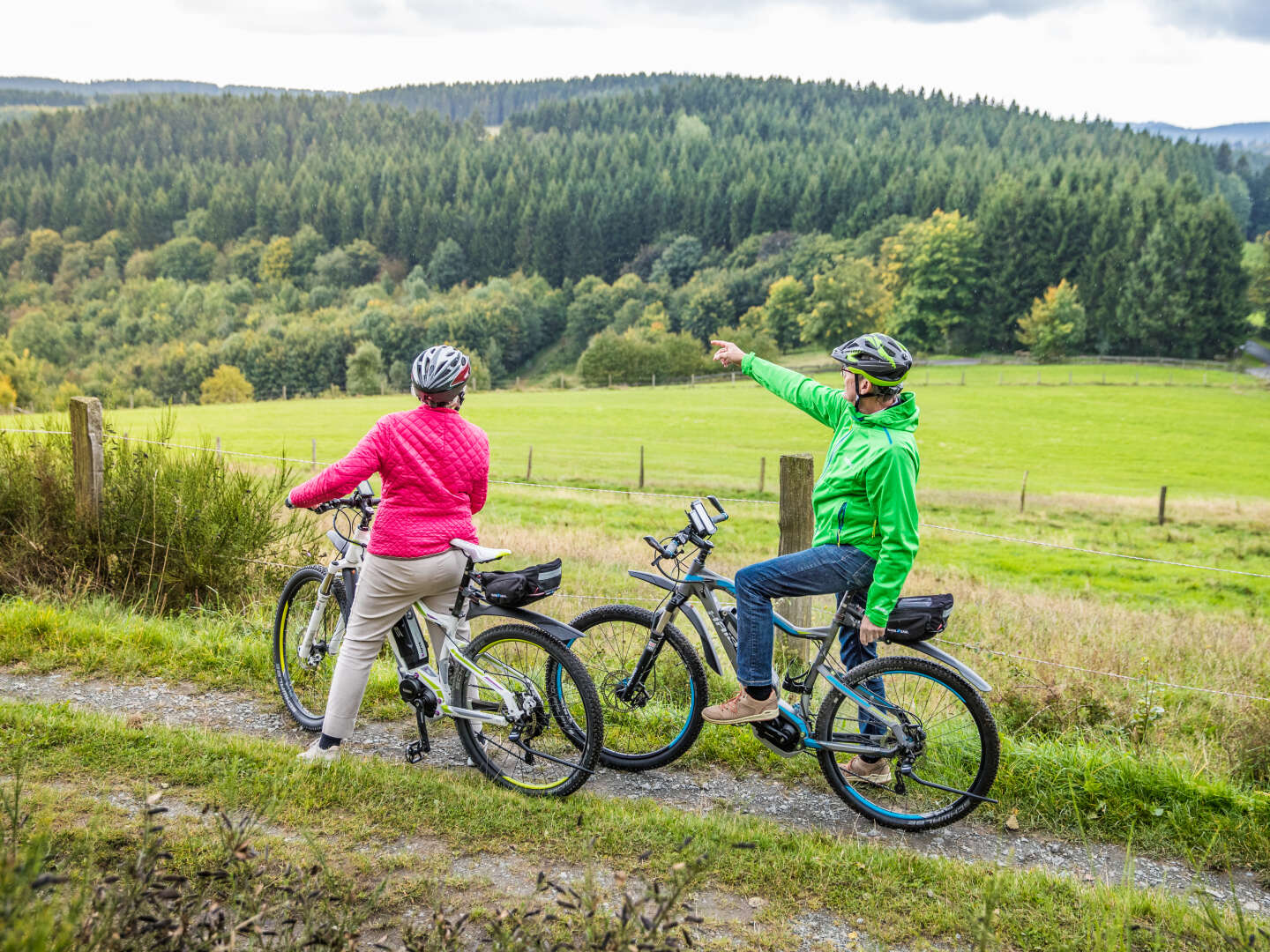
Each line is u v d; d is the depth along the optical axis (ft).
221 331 489.26
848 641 14.46
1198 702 22.36
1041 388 239.09
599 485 106.11
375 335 421.18
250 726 15.47
